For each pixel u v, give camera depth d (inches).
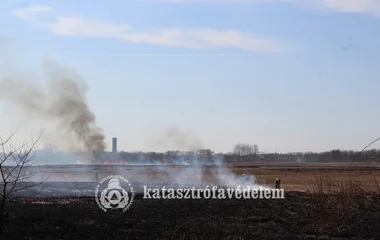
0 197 1202.6
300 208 1110.4
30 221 875.4
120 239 751.7
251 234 808.9
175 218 963.3
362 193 1054.4
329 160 5743.1
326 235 814.5
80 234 780.0
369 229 844.0
